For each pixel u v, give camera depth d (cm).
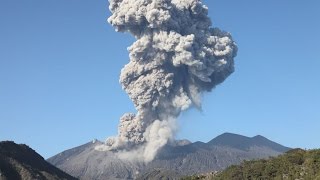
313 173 18650
